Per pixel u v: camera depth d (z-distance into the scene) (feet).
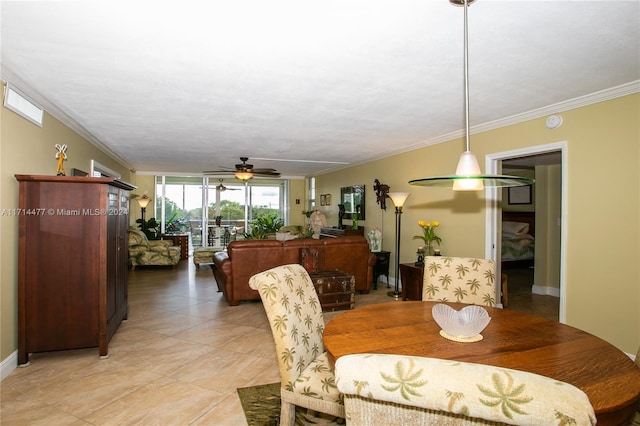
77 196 9.54
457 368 2.36
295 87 9.27
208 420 6.86
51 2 5.36
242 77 8.57
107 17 5.81
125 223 12.51
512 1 5.34
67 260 9.48
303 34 6.41
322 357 6.35
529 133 11.74
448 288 8.04
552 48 6.97
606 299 9.55
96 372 8.86
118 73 8.30
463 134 14.53
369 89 9.42
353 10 5.61
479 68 7.98
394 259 19.54
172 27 6.14
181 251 29.25
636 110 8.95
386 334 5.34
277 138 15.93
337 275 14.83
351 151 19.27
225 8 5.55
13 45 6.84
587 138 10.03
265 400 7.59
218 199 33.65
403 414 2.54
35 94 9.70
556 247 17.13
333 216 28.14
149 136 15.55
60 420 6.82
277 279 6.04
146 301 15.89
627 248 9.11
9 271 8.82
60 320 9.45
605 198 9.60
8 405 7.33
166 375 8.73
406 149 18.24
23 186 9.10
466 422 2.37
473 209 14.24
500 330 5.53
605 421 3.34
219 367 9.20
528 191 26.37
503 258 23.98
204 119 12.64
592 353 4.60
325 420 6.91
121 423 6.73
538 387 2.15
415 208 17.81
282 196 35.45
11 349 8.94
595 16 5.77
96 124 13.30
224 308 14.78
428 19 5.89
